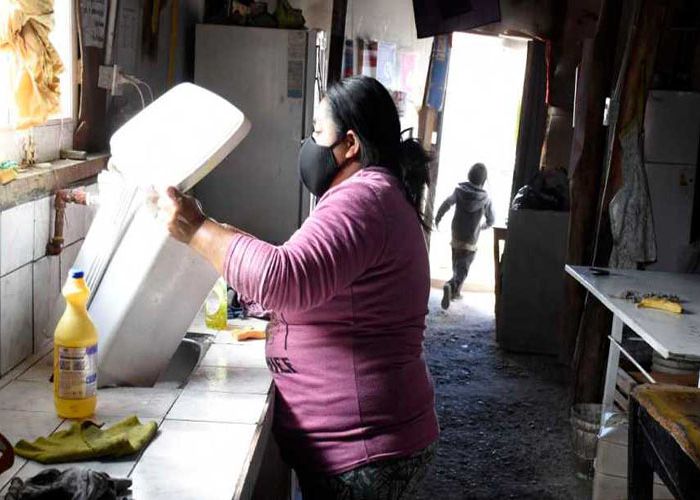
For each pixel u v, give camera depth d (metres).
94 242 1.99
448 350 5.77
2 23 1.88
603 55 4.78
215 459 1.59
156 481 1.49
